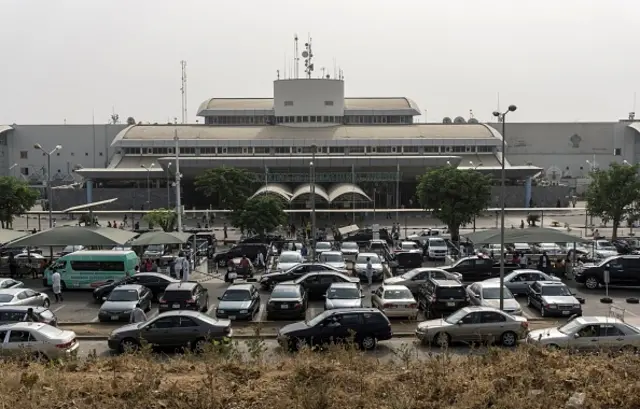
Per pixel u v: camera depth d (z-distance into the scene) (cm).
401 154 9969
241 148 9975
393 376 1722
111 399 1565
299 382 1639
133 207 9269
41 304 3086
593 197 5588
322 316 2342
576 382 1638
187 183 9325
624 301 3281
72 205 9300
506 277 3406
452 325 2338
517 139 12100
